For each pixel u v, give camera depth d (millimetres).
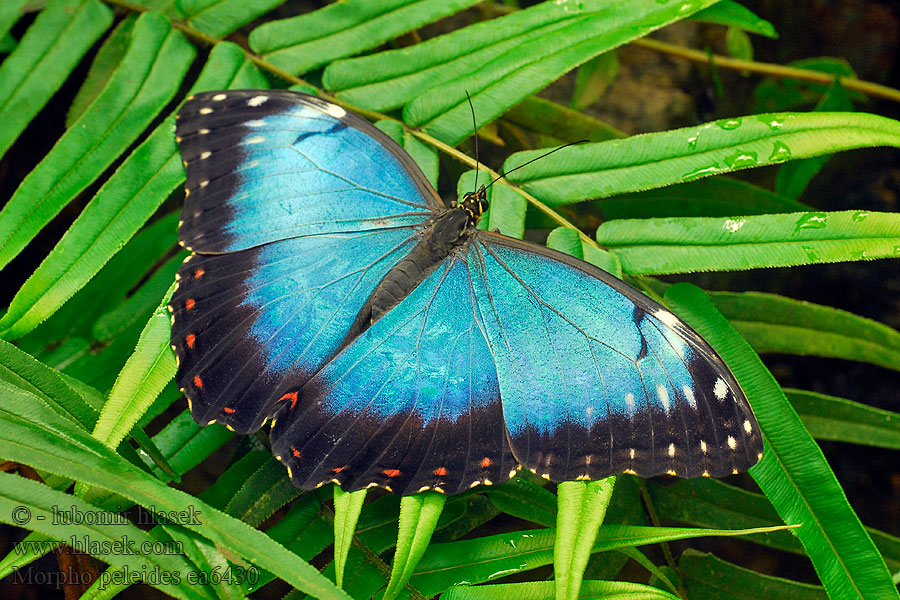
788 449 571
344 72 602
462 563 569
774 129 580
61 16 604
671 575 597
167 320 575
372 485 565
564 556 555
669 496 602
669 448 564
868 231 572
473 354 573
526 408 568
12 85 598
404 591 566
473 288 578
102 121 590
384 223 589
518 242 580
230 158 587
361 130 590
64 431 552
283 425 571
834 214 575
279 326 579
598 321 570
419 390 571
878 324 604
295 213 586
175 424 591
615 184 588
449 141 598
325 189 588
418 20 602
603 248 587
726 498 600
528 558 568
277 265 583
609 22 591
